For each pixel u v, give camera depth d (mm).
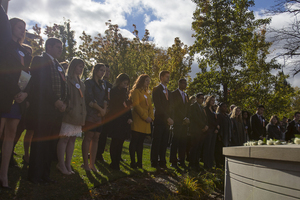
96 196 3141
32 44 23812
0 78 2518
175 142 6098
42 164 3186
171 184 4285
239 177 2811
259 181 2393
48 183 3219
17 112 2943
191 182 4023
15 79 2639
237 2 22938
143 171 4965
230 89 23312
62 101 3373
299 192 1920
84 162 4312
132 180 4188
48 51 3439
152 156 5605
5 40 2527
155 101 5680
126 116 4898
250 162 2568
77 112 3799
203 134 6477
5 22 2465
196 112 6371
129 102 5129
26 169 3607
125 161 6035
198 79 23953
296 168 1961
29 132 4117
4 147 2832
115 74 23031
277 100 21797
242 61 23094
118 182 3924
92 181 3691
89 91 4273
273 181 2195
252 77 22562
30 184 3021
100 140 5602
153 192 3648
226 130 7094
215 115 6969
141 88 5484
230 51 22719
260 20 22094
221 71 23094
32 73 3145
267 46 21828
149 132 5438
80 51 25703
